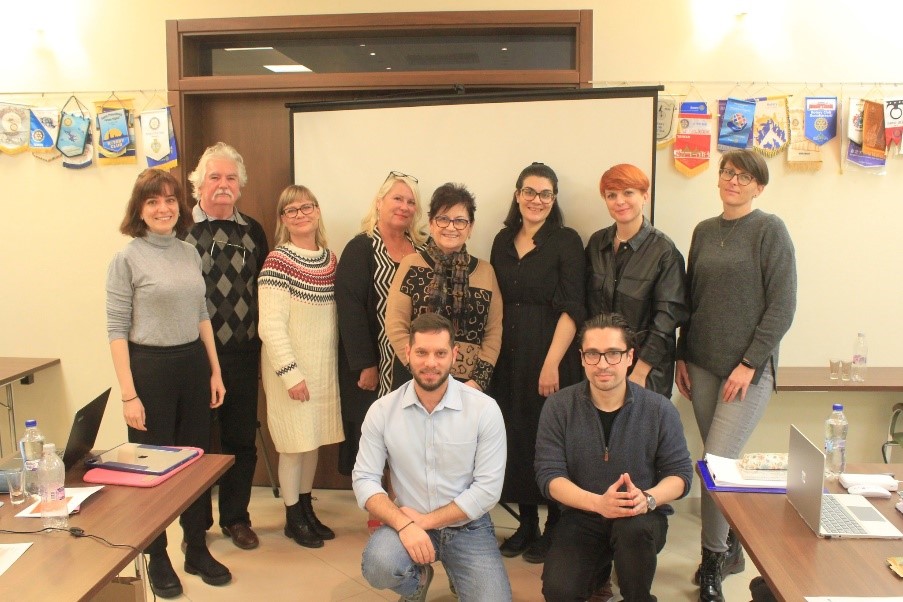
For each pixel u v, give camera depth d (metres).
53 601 1.37
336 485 3.69
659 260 2.64
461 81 3.29
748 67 3.22
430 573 2.22
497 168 3.14
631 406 2.22
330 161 3.28
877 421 3.31
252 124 3.53
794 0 3.17
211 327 2.71
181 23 3.35
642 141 3.01
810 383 3.04
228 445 3.02
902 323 3.30
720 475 2.00
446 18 3.23
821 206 3.26
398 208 2.90
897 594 1.42
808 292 3.31
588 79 3.24
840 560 1.55
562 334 2.73
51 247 3.57
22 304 3.62
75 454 1.95
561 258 2.76
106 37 3.43
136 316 2.44
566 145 3.07
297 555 2.95
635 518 2.12
